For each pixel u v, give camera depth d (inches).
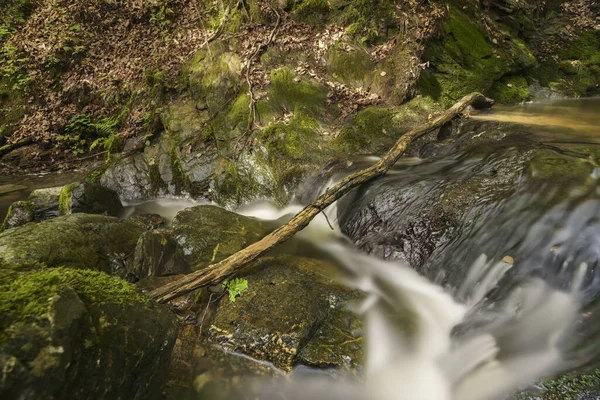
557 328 112.7
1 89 387.2
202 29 352.5
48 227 150.9
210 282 142.4
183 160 275.3
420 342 131.0
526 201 152.1
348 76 301.3
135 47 375.2
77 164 346.3
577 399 91.0
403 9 318.0
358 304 145.0
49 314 68.2
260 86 287.3
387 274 168.1
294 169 249.4
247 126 272.2
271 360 123.3
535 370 101.7
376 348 127.9
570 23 484.1
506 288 132.2
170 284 138.9
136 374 84.9
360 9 311.4
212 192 263.6
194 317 139.4
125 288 91.6
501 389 100.6
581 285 122.3
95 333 75.9
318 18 320.2
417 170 216.7
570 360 101.2
